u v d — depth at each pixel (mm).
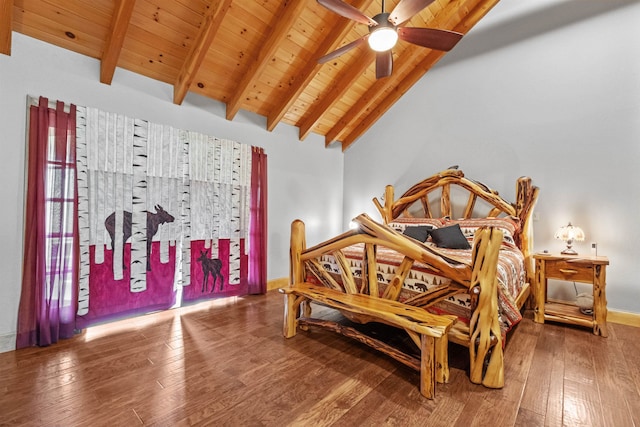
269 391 1758
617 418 1535
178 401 1657
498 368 1784
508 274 2213
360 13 2084
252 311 3223
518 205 3426
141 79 2975
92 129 2621
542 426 1479
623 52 2994
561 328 2811
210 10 2580
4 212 2246
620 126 2988
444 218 4000
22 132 2316
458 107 4086
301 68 3586
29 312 2289
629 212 2936
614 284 2996
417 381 1873
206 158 3432
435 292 1964
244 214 3801
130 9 2305
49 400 1655
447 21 3764
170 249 3152
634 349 2340
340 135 5074
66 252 2443
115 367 2016
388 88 4449
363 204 5109
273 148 4227
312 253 2631
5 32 2170
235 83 3479
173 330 2668
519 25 3617
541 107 3455
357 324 2893
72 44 2527
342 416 1546
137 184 2896
